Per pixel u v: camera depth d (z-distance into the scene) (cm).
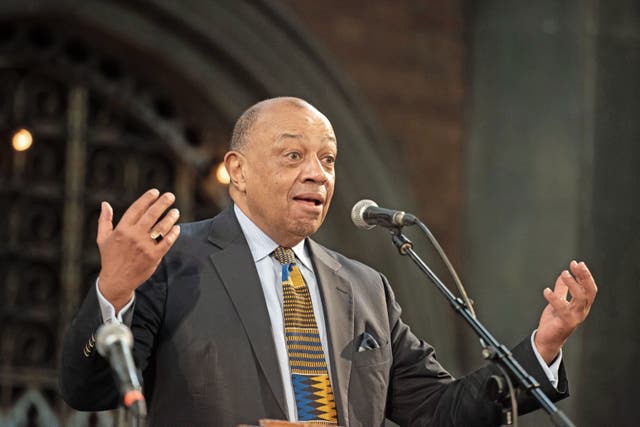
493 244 2192
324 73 2102
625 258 2192
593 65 2217
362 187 2097
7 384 1944
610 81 2228
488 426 880
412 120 2205
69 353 806
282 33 2077
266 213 907
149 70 2059
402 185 2144
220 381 850
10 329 1972
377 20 2205
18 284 1989
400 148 2184
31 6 1911
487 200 2216
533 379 802
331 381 885
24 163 2023
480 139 2241
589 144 2202
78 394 820
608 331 2153
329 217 2088
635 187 2223
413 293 2100
